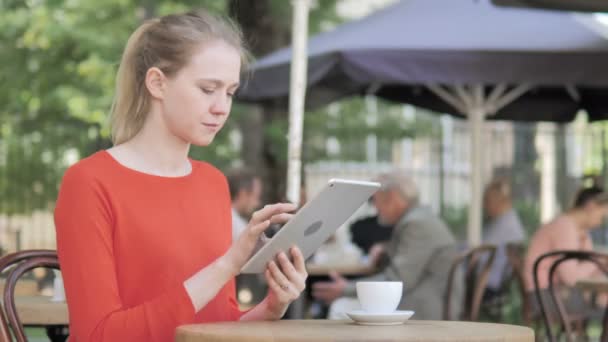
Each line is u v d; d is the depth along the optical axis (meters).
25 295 4.10
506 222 8.64
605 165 13.31
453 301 6.62
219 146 13.97
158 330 2.54
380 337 2.27
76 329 2.61
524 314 6.97
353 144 16.34
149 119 2.82
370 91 9.15
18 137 14.14
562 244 7.11
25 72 14.47
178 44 2.75
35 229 13.24
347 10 17.28
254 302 8.72
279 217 2.59
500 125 14.16
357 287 2.69
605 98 9.18
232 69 2.78
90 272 2.61
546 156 13.58
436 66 6.64
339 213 2.62
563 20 7.17
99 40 13.73
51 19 14.14
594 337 9.62
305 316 7.97
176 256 2.74
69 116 14.48
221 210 2.94
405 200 6.84
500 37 6.89
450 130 15.43
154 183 2.78
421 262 6.65
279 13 11.11
